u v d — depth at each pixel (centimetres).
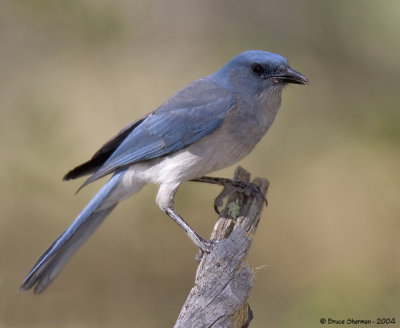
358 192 1422
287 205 1434
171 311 1281
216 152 931
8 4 1388
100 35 1420
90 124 1480
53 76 1533
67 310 1305
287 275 1337
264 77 932
